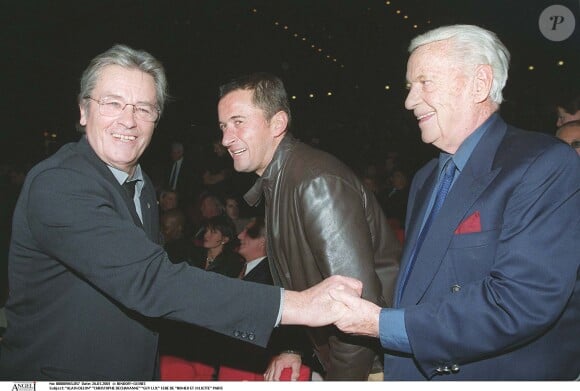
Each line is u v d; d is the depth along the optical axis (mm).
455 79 1427
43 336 1506
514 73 8867
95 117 1602
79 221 1423
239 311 1479
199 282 1480
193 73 11602
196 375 2289
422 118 1502
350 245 1671
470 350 1323
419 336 1368
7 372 1521
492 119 1485
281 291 1535
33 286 1529
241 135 1826
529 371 1368
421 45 1492
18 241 1525
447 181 1537
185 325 2354
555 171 1311
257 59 12453
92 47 9859
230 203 4516
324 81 13000
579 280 1376
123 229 1455
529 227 1286
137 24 10352
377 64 12578
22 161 9344
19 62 9086
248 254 3068
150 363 1639
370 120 12625
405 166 9805
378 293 1683
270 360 2221
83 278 1501
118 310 1531
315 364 2484
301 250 1778
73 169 1492
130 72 1611
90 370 1506
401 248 1974
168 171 7918
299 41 12695
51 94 9609
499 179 1378
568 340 1381
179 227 4004
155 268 1457
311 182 1714
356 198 1744
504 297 1276
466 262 1386
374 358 1804
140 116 1631
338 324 1506
